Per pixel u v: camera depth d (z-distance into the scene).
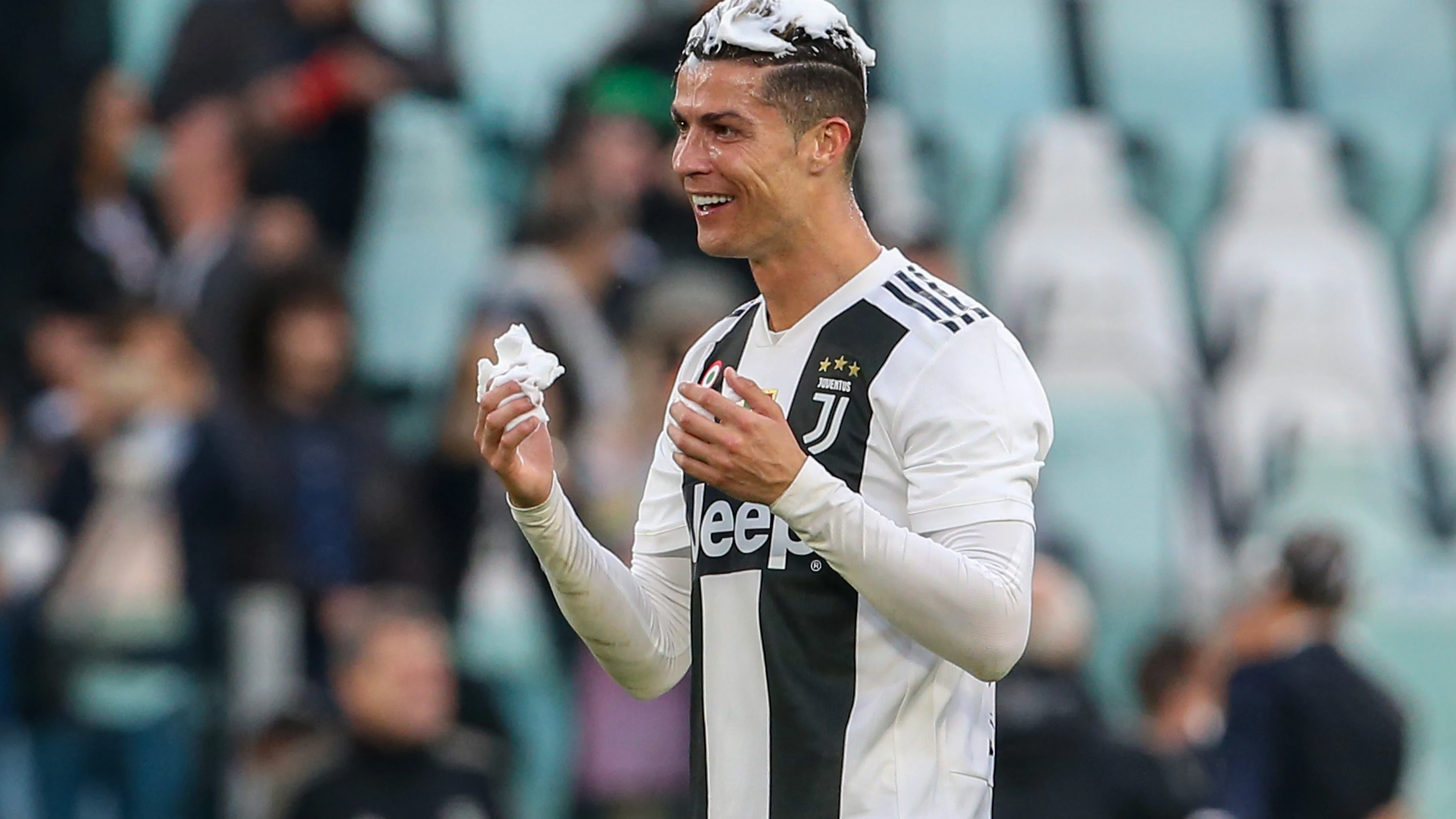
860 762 9.27
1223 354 30.72
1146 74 32.25
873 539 8.63
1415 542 30.12
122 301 23.94
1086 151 31.08
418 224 26.64
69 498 22.67
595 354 23.22
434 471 22.53
